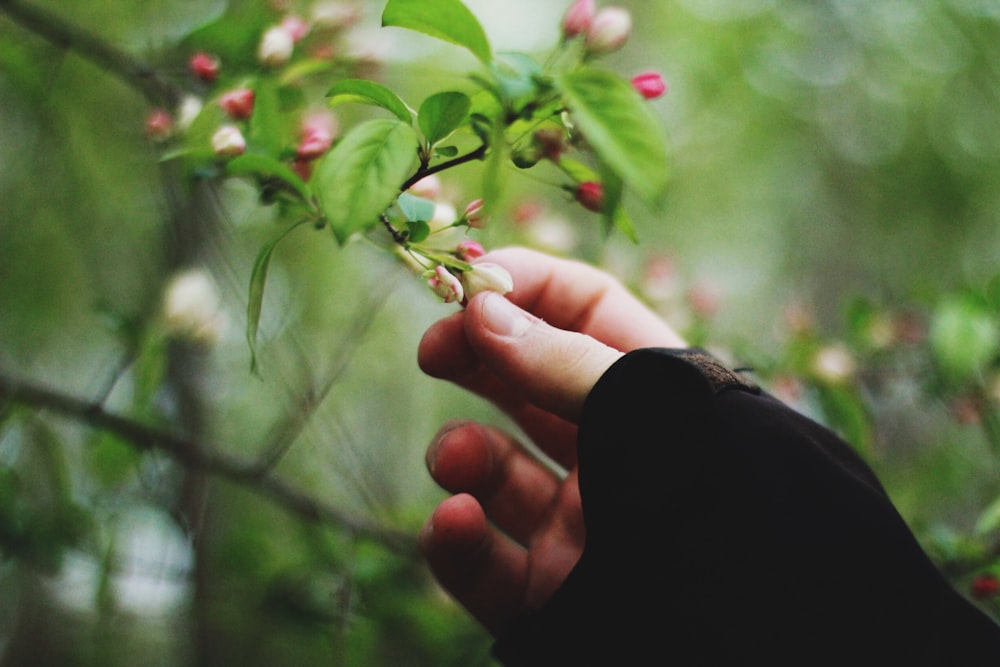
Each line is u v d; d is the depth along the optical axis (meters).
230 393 0.81
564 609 0.32
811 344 0.62
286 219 0.35
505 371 0.34
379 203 0.28
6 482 0.53
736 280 1.86
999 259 1.34
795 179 1.73
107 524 0.56
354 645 0.56
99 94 0.68
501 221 0.60
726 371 0.33
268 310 0.48
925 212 1.38
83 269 0.80
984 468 0.80
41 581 0.80
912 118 1.47
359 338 0.48
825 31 1.57
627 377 0.31
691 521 0.30
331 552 0.56
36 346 0.84
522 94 0.29
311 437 0.58
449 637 0.62
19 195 0.72
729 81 1.61
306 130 0.41
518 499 0.43
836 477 0.31
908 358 0.63
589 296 0.42
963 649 0.29
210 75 0.43
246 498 0.83
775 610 0.29
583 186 0.32
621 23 0.33
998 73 1.39
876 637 0.29
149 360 0.49
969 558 0.48
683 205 1.74
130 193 0.73
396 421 1.27
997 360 0.53
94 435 0.54
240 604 0.71
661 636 0.30
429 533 0.39
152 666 0.86
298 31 0.44
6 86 0.63
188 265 0.50
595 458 0.31
